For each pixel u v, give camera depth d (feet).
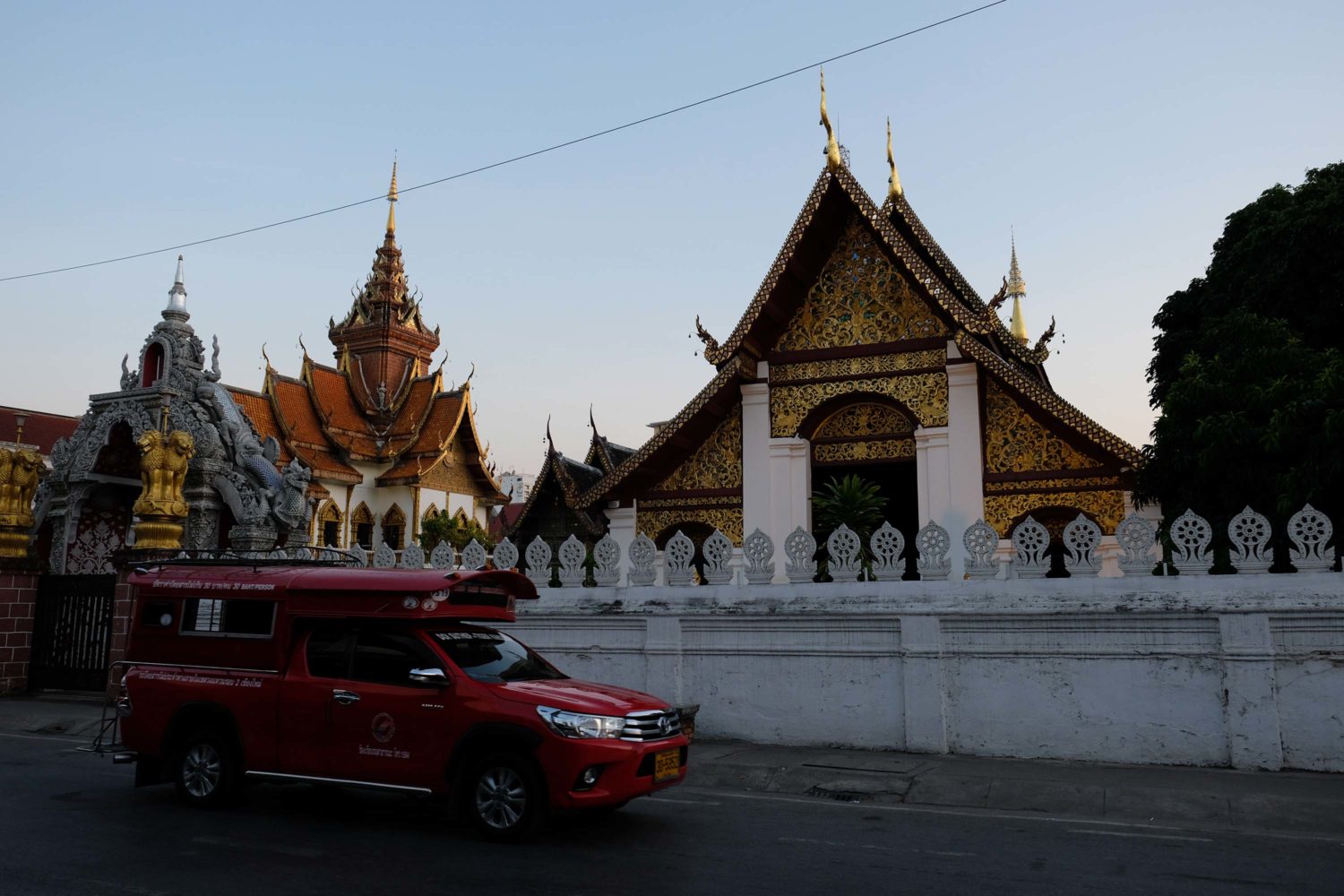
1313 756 33.27
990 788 32.22
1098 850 25.32
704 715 42.42
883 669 39.70
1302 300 59.77
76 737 49.44
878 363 64.28
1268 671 33.96
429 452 188.24
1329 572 34.12
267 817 29.53
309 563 32.45
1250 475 49.44
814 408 65.51
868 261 65.77
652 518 68.74
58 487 64.90
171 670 31.60
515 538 86.79
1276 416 47.37
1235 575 35.01
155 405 62.18
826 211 64.80
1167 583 35.73
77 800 32.12
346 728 28.35
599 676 44.93
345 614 29.35
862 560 57.62
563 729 25.75
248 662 30.48
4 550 60.85
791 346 67.05
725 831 27.63
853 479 59.93
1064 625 37.06
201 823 28.55
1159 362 73.67
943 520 60.54
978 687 38.09
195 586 31.94
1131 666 36.01
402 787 27.45
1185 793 30.19
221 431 61.82
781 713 41.11
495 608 30.86
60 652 60.34
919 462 62.13
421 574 29.37
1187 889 21.72
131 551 56.29
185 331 63.72
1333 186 61.16
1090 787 31.37
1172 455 52.85
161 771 31.96
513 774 26.27
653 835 27.14
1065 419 56.34
